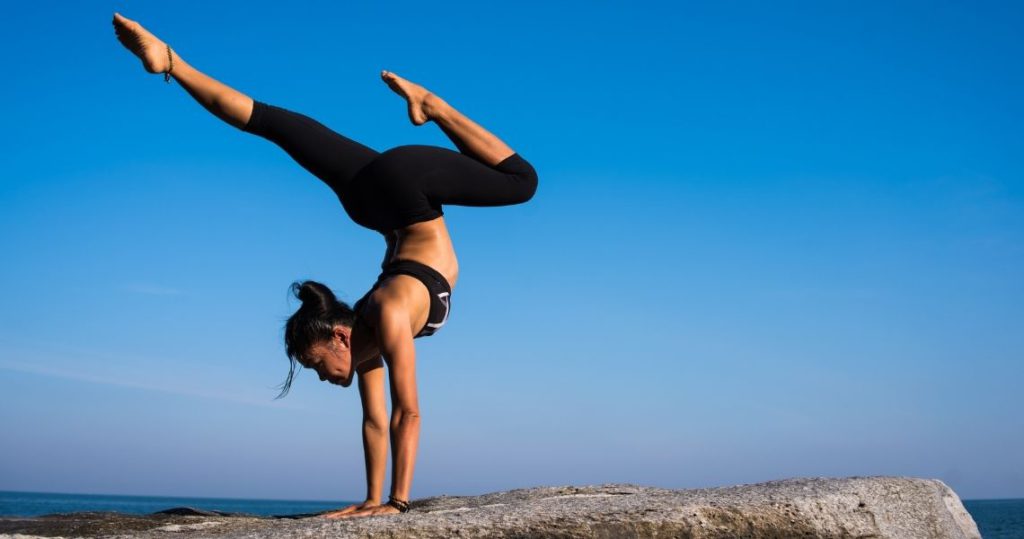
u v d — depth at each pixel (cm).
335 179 409
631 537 331
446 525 325
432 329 408
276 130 405
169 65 400
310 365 396
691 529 340
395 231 418
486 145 423
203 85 403
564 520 330
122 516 445
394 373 377
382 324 379
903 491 408
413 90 423
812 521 358
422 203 404
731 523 347
